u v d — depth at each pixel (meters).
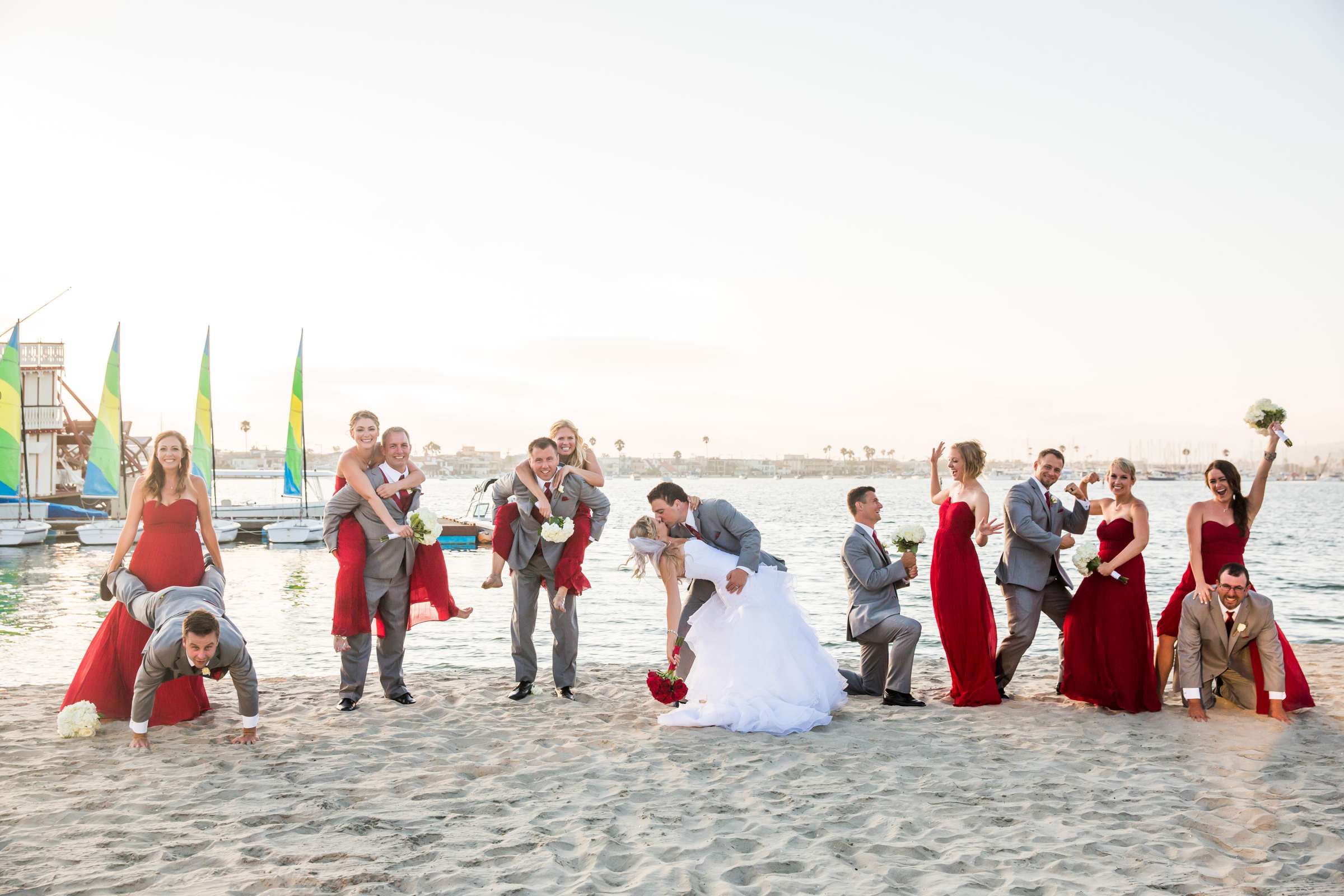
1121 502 7.03
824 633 16.53
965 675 7.20
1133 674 6.85
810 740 6.11
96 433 45.41
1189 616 6.72
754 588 6.69
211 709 6.92
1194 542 6.88
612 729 6.46
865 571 7.19
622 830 4.47
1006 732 6.31
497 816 4.65
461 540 40.88
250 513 50.78
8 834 4.33
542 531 7.16
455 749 5.94
